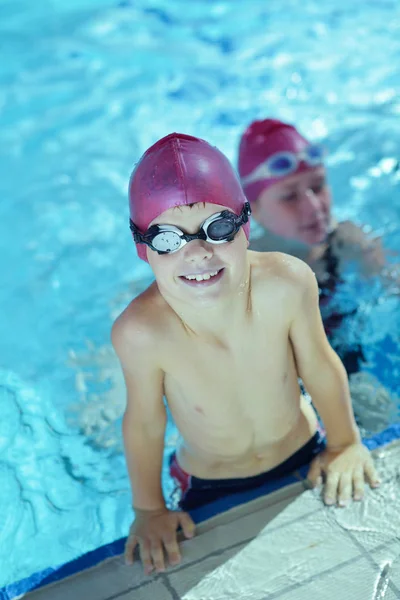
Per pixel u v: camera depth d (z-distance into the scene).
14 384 3.33
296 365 2.27
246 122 5.16
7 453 2.94
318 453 2.46
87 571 2.13
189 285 1.86
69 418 3.11
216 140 4.98
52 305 3.82
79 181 4.77
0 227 4.44
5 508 2.69
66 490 2.75
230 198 1.87
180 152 1.84
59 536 2.56
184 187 1.80
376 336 3.18
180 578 2.07
